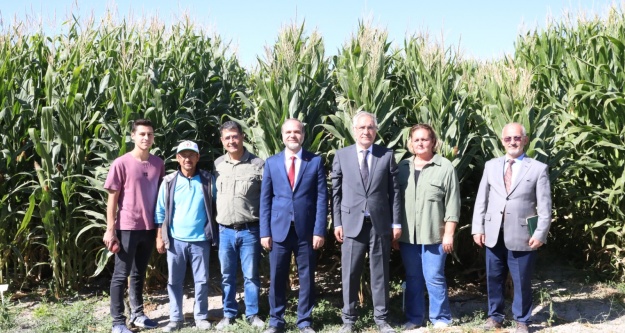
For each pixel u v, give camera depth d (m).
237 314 5.54
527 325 4.96
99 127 6.25
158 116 6.51
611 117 6.54
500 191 4.96
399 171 5.20
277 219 4.94
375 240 4.89
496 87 6.39
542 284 6.66
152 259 6.53
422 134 5.02
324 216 4.93
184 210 5.13
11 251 6.70
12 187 6.54
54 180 6.32
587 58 7.53
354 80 6.01
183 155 5.09
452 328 5.16
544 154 5.55
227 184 5.15
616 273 6.64
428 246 5.15
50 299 6.32
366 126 4.81
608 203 6.55
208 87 8.26
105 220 6.12
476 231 5.10
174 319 5.25
